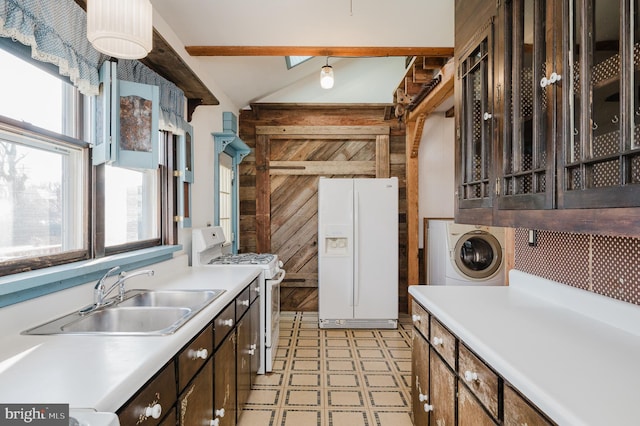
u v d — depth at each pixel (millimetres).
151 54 2080
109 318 1530
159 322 1583
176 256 2574
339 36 2539
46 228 1488
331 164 4500
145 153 1829
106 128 1591
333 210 3904
